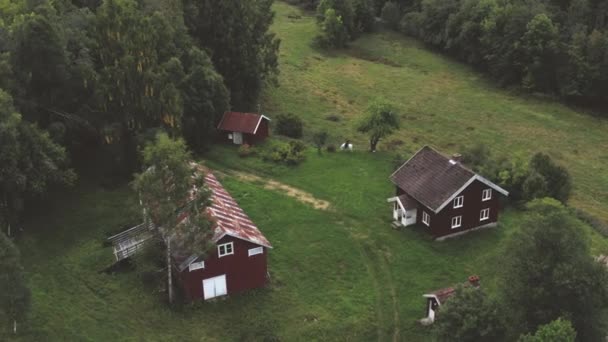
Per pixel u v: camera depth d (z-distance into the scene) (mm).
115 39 55531
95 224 51125
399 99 96688
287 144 68750
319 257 49938
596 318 33438
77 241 48875
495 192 53969
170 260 42688
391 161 68188
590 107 96875
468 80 107562
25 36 51156
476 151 68812
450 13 119375
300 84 99062
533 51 100375
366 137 79688
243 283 44625
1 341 37469
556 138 85250
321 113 87750
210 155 67312
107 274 45188
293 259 49406
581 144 83750
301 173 64500
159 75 56594
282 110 87188
